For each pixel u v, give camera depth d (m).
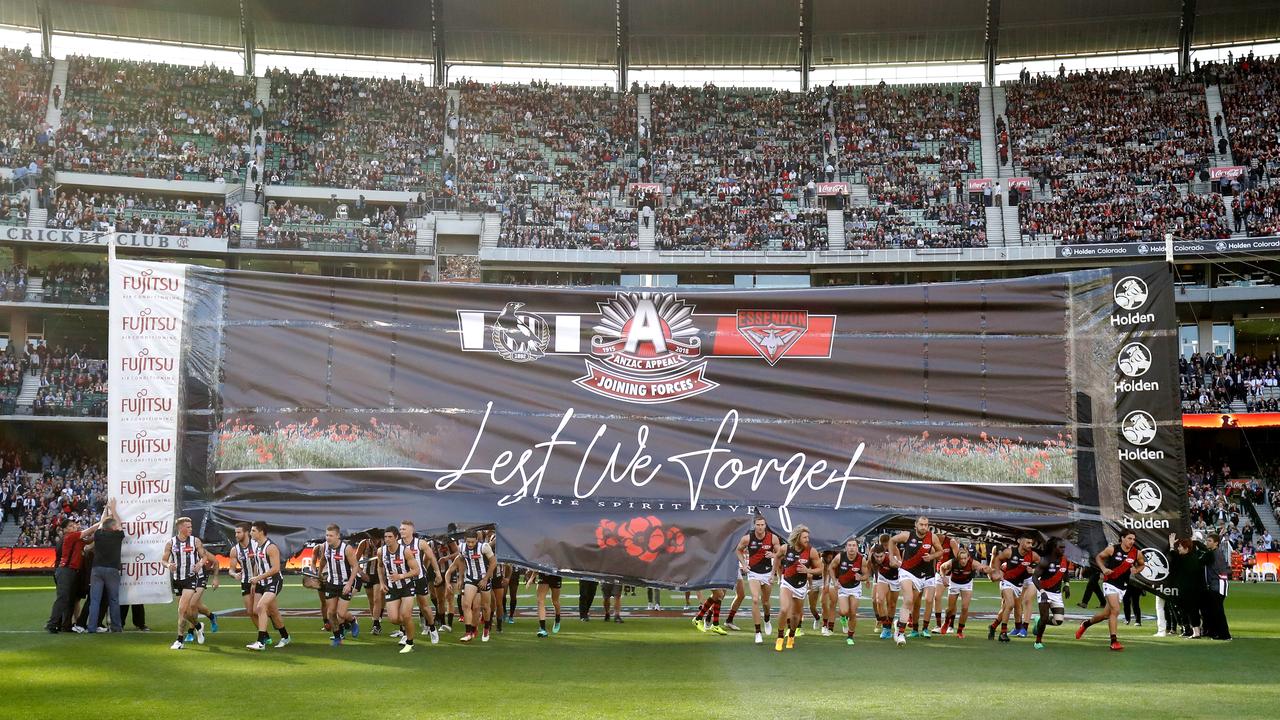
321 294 15.67
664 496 15.26
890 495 15.23
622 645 15.45
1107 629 18.92
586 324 15.64
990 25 52.22
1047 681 11.91
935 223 48.91
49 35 50.75
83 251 44.00
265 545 14.92
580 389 15.52
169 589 15.89
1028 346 15.32
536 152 52.81
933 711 9.95
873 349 15.50
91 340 46.22
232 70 53.06
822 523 15.13
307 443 15.39
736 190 51.59
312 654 14.17
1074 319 15.30
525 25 53.00
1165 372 14.96
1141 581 14.93
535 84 55.56
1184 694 11.04
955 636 17.16
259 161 49.47
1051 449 15.15
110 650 14.47
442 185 50.28
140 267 15.61
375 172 50.38
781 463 15.34
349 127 52.41
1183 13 51.06
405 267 46.94
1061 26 52.84
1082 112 52.84
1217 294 43.41
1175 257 43.62
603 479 15.31
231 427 15.44
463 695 10.80
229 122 51.12
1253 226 44.81
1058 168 50.78
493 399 15.52
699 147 53.78
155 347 15.57
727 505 15.26
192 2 50.75
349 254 45.34
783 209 50.72
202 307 15.63
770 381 15.51
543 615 16.58
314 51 54.34
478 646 15.23
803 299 15.60
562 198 50.88
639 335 15.62
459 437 15.41
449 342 15.59
